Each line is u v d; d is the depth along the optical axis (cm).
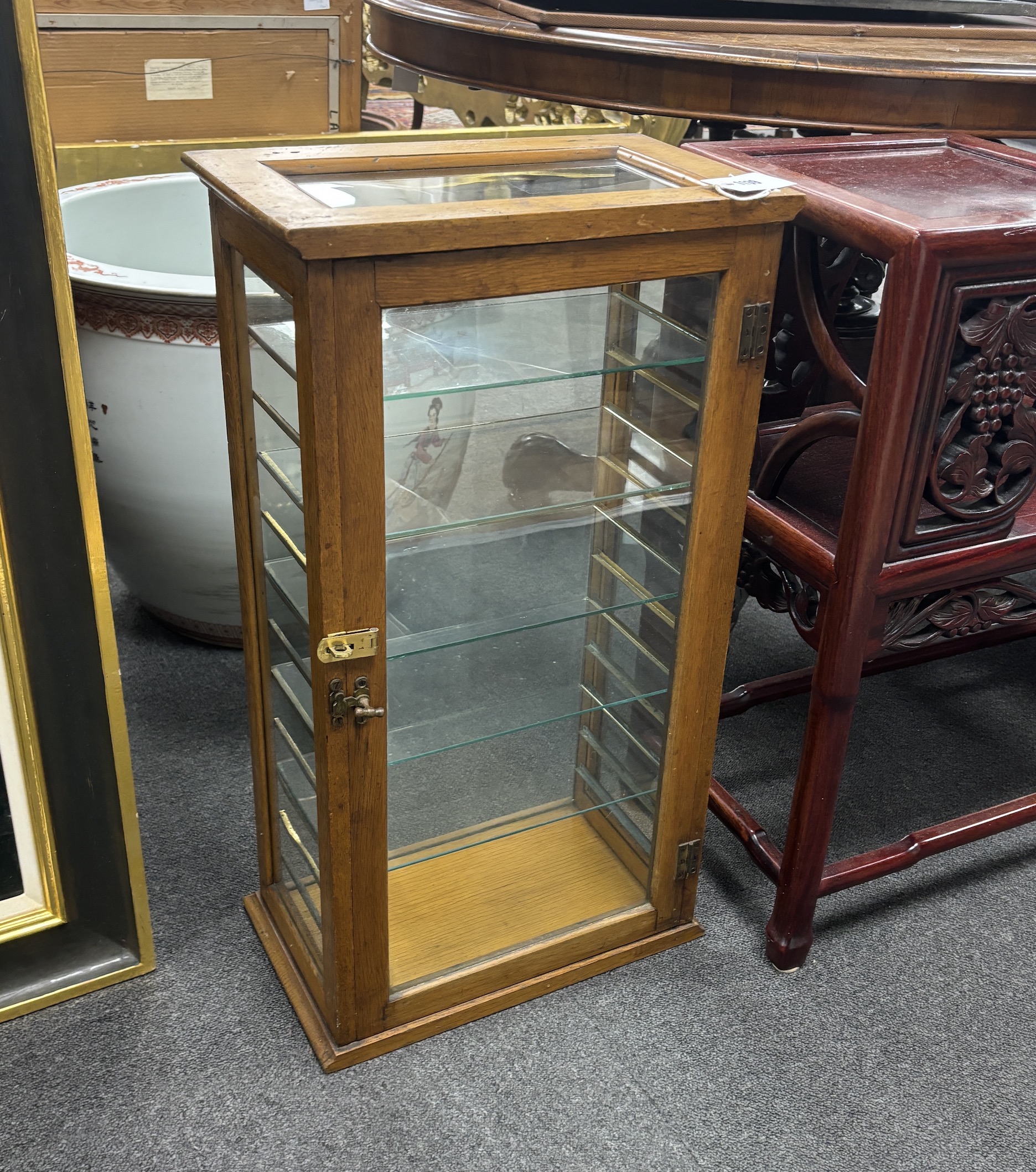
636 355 106
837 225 106
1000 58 162
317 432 91
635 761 134
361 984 121
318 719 106
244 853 152
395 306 89
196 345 152
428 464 103
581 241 94
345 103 229
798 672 173
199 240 198
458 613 115
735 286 102
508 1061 126
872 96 153
